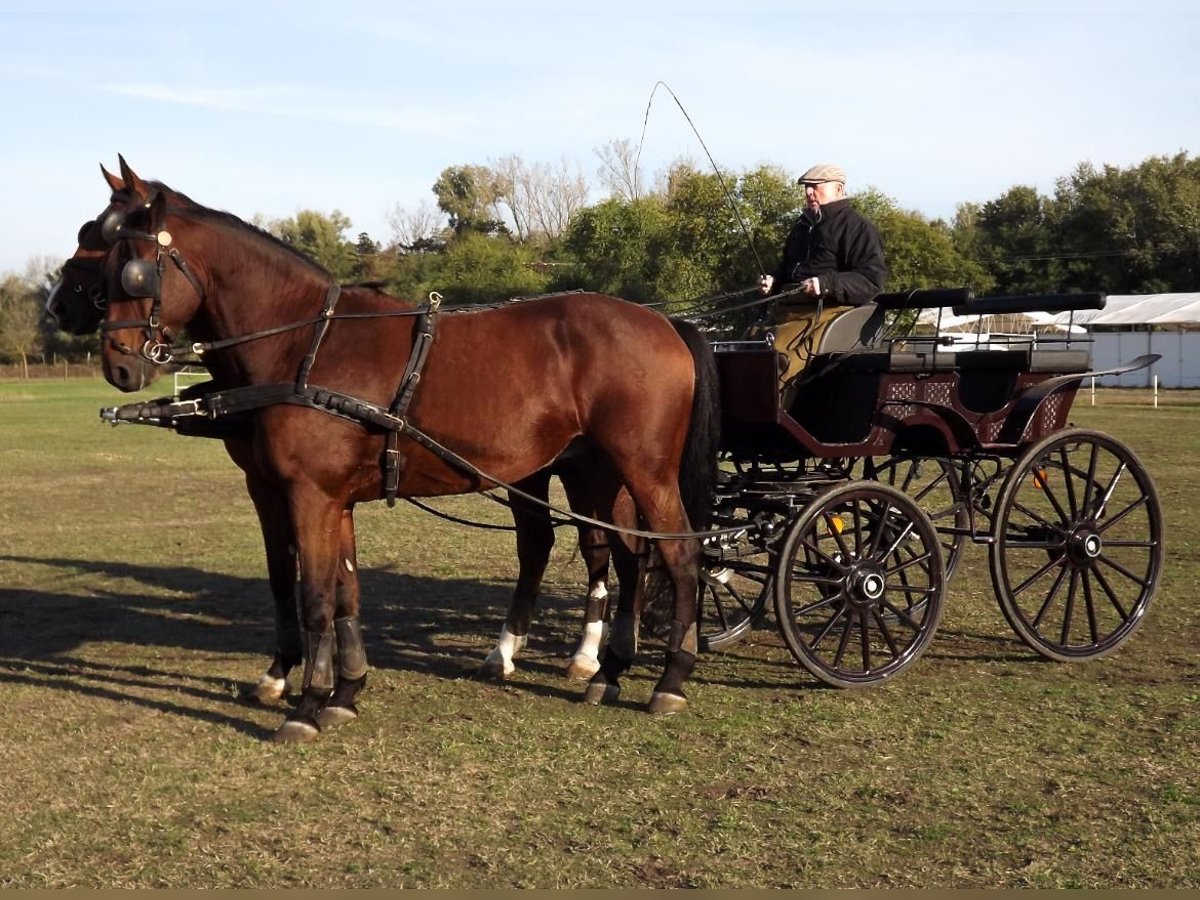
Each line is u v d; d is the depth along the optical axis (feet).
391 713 21.04
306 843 15.28
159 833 15.65
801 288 22.61
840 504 23.04
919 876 14.05
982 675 23.17
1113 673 23.24
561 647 26.20
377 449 19.61
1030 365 23.75
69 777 17.80
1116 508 44.52
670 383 20.58
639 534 20.67
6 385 187.11
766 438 23.07
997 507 23.61
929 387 23.04
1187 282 210.59
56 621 28.99
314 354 19.42
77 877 14.29
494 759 18.42
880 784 17.08
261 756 18.71
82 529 44.27
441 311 20.44
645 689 22.58
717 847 14.92
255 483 21.72
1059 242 217.15
